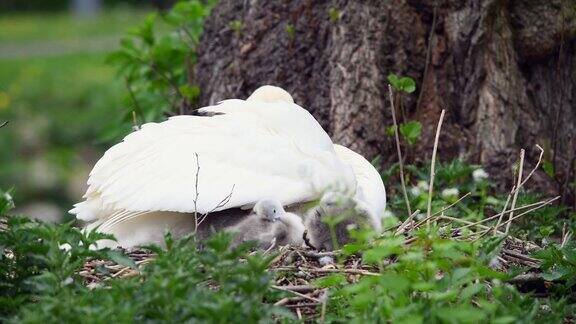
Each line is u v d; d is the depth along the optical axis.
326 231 10.74
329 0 14.94
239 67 15.36
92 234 9.74
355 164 11.80
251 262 8.71
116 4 57.38
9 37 48.91
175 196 10.58
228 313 8.23
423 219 11.35
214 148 10.96
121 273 10.09
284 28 15.12
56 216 25.47
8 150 29.28
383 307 8.70
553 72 14.88
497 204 13.23
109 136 17.53
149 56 17.17
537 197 13.24
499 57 14.61
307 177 10.80
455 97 14.73
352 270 10.02
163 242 10.98
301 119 11.47
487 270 9.20
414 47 14.81
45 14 57.28
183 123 11.39
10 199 10.30
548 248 11.02
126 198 10.66
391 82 13.39
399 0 14.79
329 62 14.84
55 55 42.50
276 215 10.62
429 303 8.66
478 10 14.55
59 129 30.50
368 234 9.28
